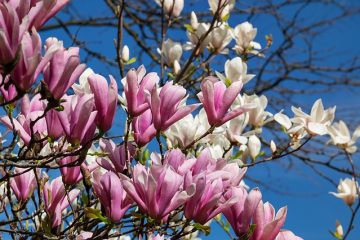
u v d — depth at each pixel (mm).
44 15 1011
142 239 1311
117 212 1158
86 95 1144
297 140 1833
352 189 2156
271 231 1134
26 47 960
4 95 1139
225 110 1305
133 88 1202
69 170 1291
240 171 1221
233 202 1141
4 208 1335
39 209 1284
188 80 2197
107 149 1266
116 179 1156
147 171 1163
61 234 1279
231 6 2373
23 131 1222
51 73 1031
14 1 993
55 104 1050
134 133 1269
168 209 1105
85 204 1328
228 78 1927
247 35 2332
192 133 1577
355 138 2164
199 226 1147
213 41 2221
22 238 1312
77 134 1145
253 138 1854
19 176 1340
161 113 1209
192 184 1100
